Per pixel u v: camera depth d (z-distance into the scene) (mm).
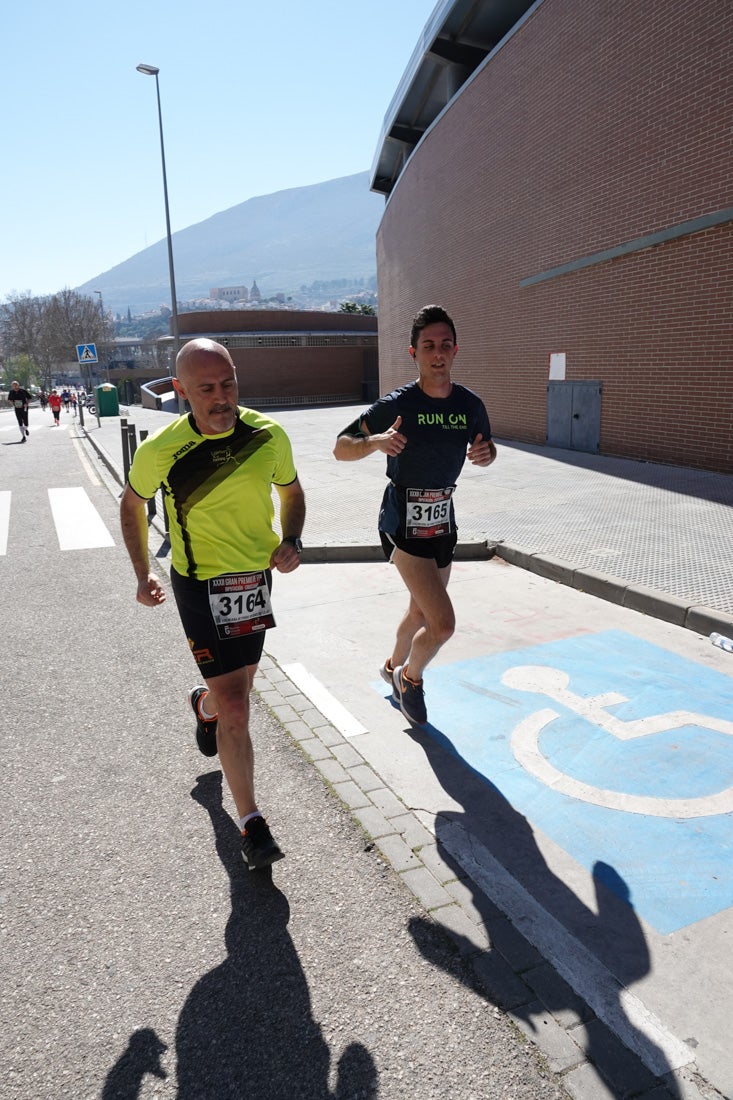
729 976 2090
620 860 2604
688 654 4391
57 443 20312
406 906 2418
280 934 2314
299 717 3762
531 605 5371
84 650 4938
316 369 36875
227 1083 1819
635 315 10797
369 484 10391
